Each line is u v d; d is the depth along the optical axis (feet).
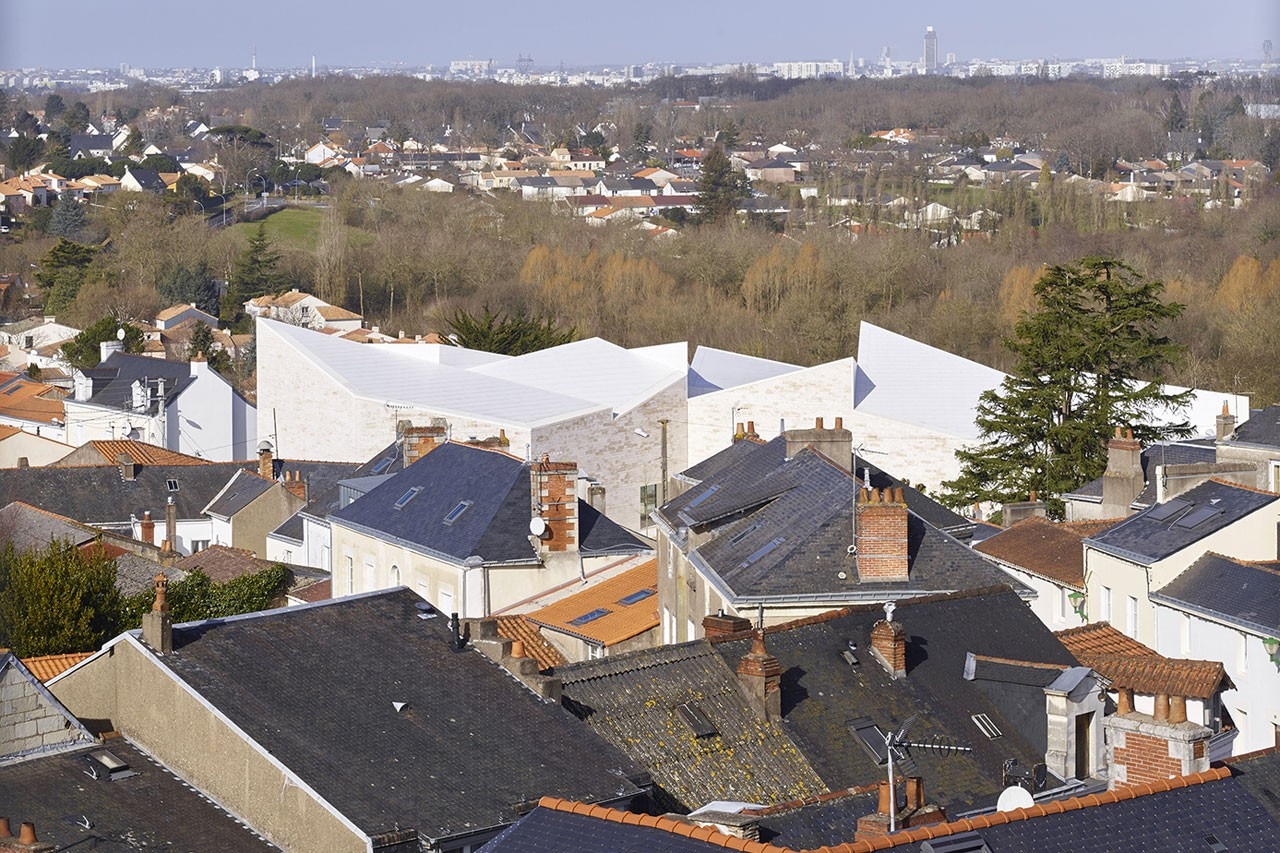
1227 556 191.62
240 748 121.39
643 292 616.80
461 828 115.75
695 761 130.00
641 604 194.70
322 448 345.92
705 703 135.13
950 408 345.31
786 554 159.94
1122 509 244.22
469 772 122.01
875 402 345.92
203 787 124.26
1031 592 160.56
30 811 118.21
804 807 110.11
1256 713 177.58
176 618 224.53
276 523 306.55
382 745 123.13
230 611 233.14
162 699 126.93
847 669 140.26
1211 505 201.36
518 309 610.65
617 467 327.67
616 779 124.06
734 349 542.57
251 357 585.63
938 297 568.82
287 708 125.18
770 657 135.64
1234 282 517.14
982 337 531.09
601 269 644.69
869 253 604.08
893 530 157.48
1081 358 312.91
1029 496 296.10
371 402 333.62
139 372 436.76
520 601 201.67
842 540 160.97
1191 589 189.57
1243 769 94.32
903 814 102.73
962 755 133.28
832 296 573.33
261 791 120.06
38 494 312.29
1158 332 483.51
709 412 339.98
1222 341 475.31
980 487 311.47
